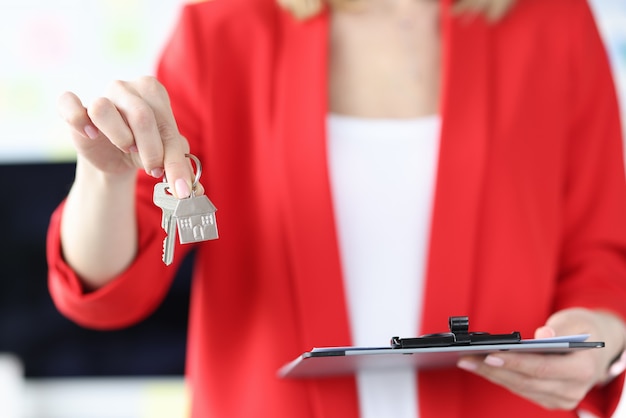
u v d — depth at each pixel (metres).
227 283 1.03
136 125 0.75
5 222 2.25
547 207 1.06
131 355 2.24
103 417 2.23
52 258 0.97
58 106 0.79
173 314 2.24
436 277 1.00
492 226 1.03
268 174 1.03
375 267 1.03
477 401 1.00
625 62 2.16
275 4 1.11
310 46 1.07
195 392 1.03
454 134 1.03
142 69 2.23
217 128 1.05
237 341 1.02
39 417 2.21
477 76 1.06
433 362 0.89
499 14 1.09
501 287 1.02
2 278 2.25
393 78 1.10
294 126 1.04
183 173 0.75
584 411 1.07
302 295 1.00
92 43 2.23
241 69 1.08
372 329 1.02
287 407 0.99
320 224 1.01
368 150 1.05
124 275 0.95
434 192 1.02
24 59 2.22
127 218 0.92
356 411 0.99
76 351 2.24
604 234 1.11
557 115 1.09
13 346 2.24
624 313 1.04
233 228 1.04
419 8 1.15
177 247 1.02
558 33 1.11
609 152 1.13
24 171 2.24
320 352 0.75
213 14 1.09
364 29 1.12
